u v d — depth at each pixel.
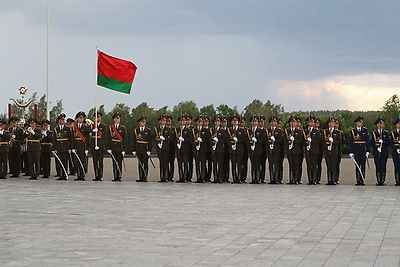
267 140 30.42
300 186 28.53
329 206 20.31
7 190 25.84
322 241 13.67
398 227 15.70
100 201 21.77
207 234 14.66
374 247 12.94
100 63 32.72
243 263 11.34
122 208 19.75
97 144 31.34
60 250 12.68
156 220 17.02
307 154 30.17
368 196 23.64
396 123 29.27
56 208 19.75
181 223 16.44
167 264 11.27
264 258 11.80
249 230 15.25
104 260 11.64
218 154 30.61
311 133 30.12
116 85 32.97
